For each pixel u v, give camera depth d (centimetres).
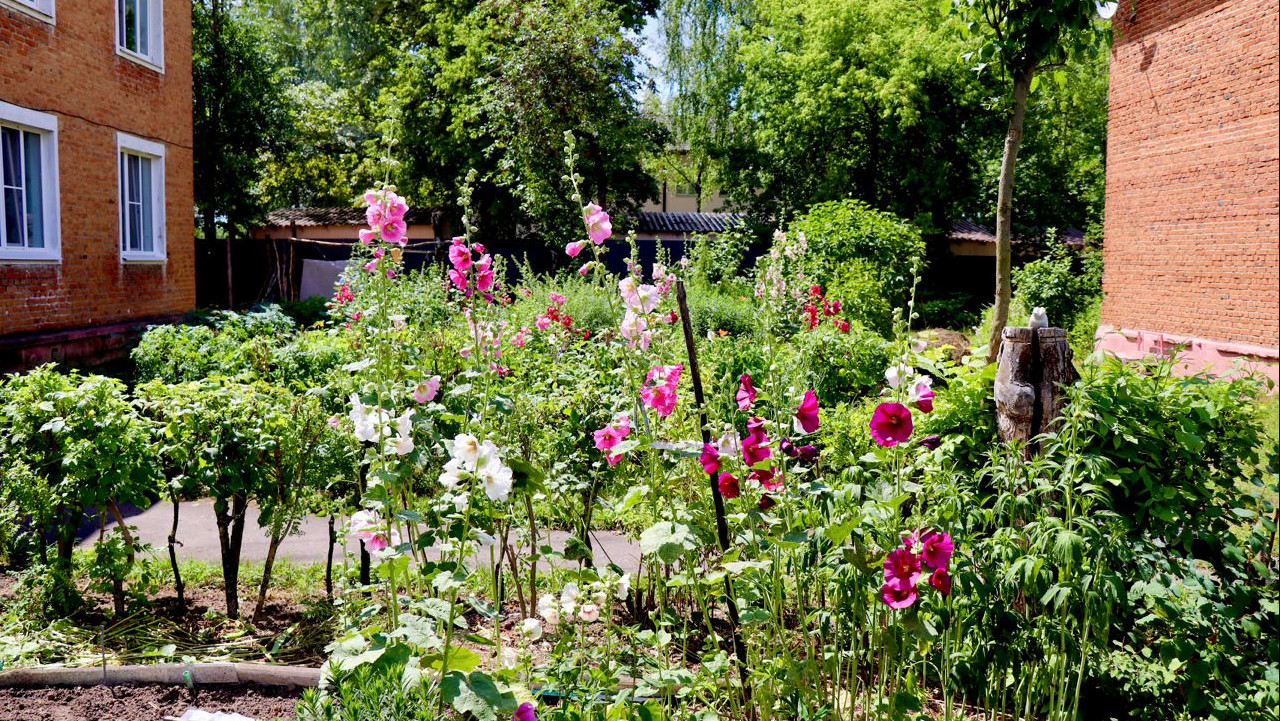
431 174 2945
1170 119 1351
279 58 3522
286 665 377
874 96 2528
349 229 2927
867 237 1686
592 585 276
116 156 1181
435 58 2661
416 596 351
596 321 1084
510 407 337
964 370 416
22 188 1014
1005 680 322
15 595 429
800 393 326
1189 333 1298
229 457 425
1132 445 351
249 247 2028
